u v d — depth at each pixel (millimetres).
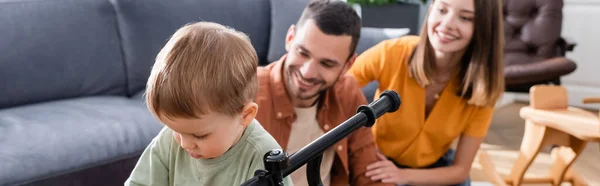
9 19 1895
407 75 1451
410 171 1457
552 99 2010
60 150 1538
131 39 2150
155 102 634
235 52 657
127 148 1641
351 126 646
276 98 1212
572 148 1983
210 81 624
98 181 1586
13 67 1879
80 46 2025
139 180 795
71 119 1725
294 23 2498
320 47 1096
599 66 3393
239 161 744
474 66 1384
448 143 1546
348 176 1334
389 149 1522
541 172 2406
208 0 2352
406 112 1462
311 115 1245
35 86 1932
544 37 3059
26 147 1519
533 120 1950
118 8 2141
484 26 1335
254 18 2488
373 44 2420
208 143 678
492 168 2199
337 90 1259
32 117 1738
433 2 1376
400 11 3332
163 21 2209
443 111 1465
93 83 2068
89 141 1601
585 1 3342
